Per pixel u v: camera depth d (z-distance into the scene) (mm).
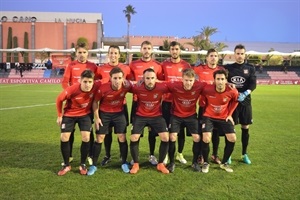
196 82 5203
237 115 5547
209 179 4578
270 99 17500
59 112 4930
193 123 5211
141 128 5078
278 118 10461
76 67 5637
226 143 5090
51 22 50844
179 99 5168
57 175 4684
